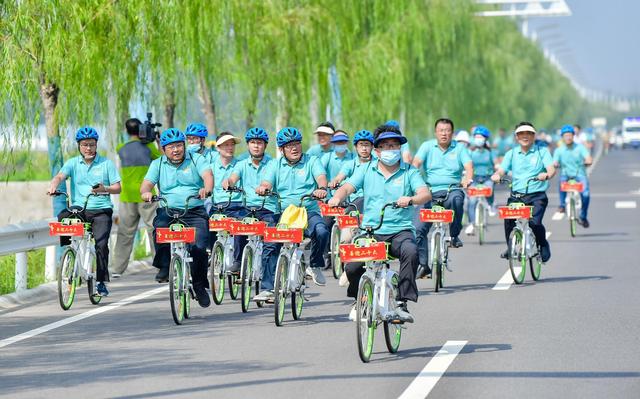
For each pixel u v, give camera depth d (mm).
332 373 18703
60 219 28031
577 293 29141
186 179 26500
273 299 25922
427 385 17594
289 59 52000
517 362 19516
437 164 32750
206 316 26016
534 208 32125
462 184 32188
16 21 32594
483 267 36188
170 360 20141
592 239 46719
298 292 25109
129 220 34656
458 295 29047
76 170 28453
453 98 83062
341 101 61125
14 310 27562
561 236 48375
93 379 18469
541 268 35688
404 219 21203
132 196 34625
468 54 83625
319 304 27859
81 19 35531
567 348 20875
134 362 20016
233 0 47312
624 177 104625
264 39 50000
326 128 36656
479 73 91562
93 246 28266
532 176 32281
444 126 32531
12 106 33625
